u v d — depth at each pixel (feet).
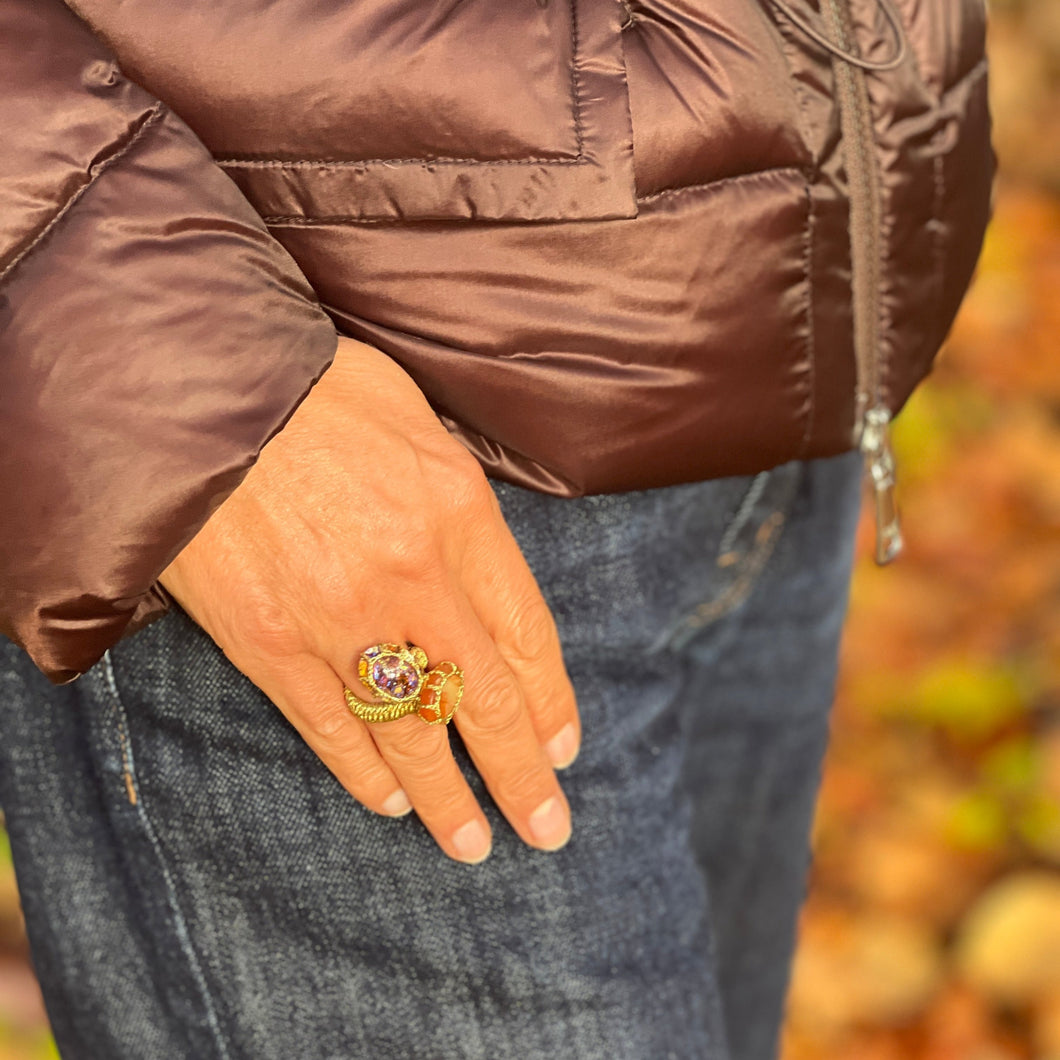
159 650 2.65
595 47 2.51
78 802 2.74
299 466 2.49
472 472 2.53
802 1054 4.16
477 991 2.71
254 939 2.71
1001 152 8.20
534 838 2.68
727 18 2.54
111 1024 2.82
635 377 2.59
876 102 2.63
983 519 5.95
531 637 2.61
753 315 2.62
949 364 6.77
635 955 2.75
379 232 2.53
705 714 3.20
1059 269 7.38
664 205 2.56
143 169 2.43
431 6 2.47
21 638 2.48
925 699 5.21
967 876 4.62
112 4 2.46
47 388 2.40
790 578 3.13
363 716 2.54
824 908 4.56
